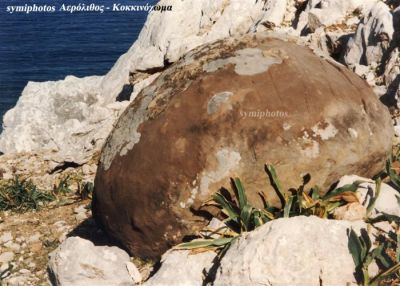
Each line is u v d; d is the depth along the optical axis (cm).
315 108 695
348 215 655
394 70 1137
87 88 1755
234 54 752
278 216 683
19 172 1331
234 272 596
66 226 956
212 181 683
